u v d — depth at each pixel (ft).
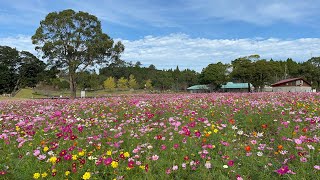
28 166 17.53
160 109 39.50
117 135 22.90
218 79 277.64
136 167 17.20
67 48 151.12
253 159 18.22
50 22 147.43
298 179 14.90
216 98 58.59
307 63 304.50
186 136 21.76
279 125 25.86
